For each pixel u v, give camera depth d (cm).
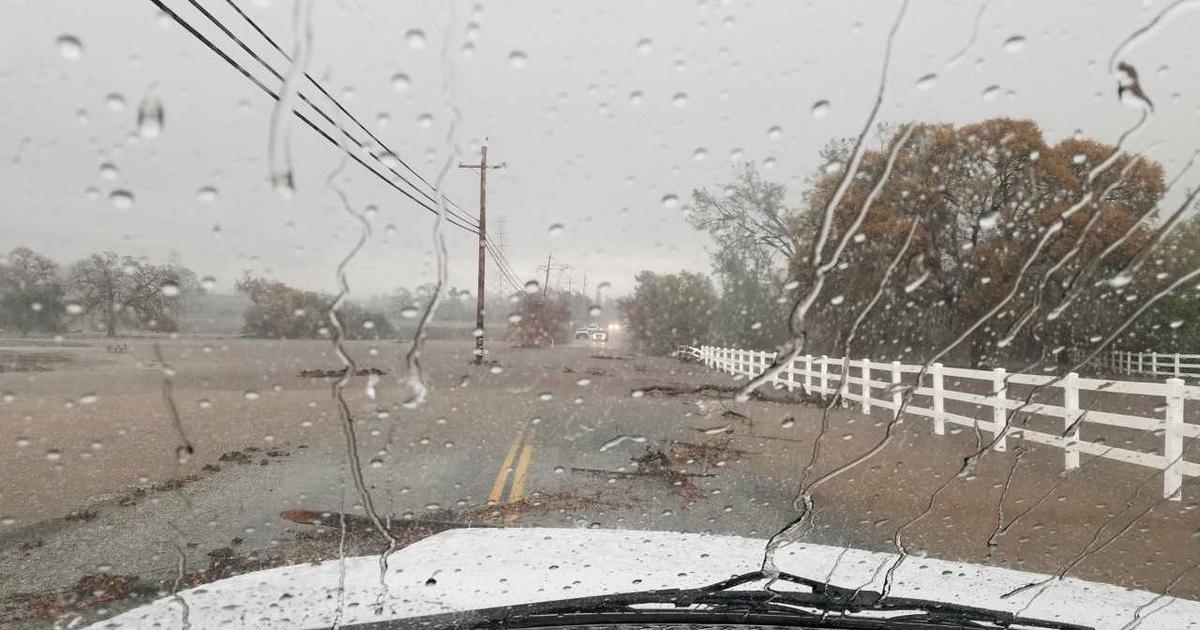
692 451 713
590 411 1055
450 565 201
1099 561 350
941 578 199
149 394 1125
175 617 161
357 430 821
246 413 947
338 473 577
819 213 941
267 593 176
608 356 2398
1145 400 1198
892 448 745
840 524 420
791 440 800
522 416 977
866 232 1067
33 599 288
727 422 953
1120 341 2119
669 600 169
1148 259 911
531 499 493
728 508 466
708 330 2169
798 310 342
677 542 230
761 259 1182
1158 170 859
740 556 216
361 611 164
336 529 396
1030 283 1340
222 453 662
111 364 1427
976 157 1379
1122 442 771
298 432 796
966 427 935
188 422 869
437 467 611
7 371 1318
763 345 1717
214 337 1226
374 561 206
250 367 1427
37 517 434
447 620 158
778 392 1407
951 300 1600
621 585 185
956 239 1559
